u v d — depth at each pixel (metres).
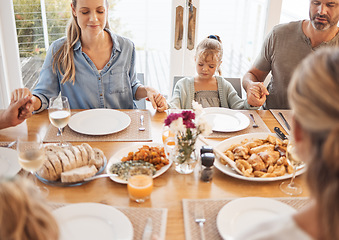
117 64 1.99
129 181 1.09
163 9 2.87
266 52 2.27
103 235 0.93
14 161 1.26
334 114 0.51
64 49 1.91
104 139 1.49
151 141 1.50
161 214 1.05
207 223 1.02
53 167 1.17
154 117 1.74
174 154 1.24
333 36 2.10
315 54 0.56
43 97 1.82
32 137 1.10
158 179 1.23
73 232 0.94
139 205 1.09
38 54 2.84
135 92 2.10
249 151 1.37
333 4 1.90
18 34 2.72
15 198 0.53
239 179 1.25
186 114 1.19
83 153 1.25
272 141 1.44
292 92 0.57
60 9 2.71
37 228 0.54
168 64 3.12
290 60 2.18
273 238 0.60
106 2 1.89
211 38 2.28
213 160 1.20
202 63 2.12
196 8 2.80
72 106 2.02
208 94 2.19
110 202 1.10
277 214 1.04
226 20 2.96
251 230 0.66
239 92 2.37
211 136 1.55
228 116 1.76
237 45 3.11
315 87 0.52
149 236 0.94
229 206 1.06
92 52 1.95
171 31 2.89
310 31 2.11
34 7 2.66
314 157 0.56
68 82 1.96
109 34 1.99
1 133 1.51
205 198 1.14
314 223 0.58
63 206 1.06
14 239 0.53
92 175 1.20
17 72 2.82
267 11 2.86
